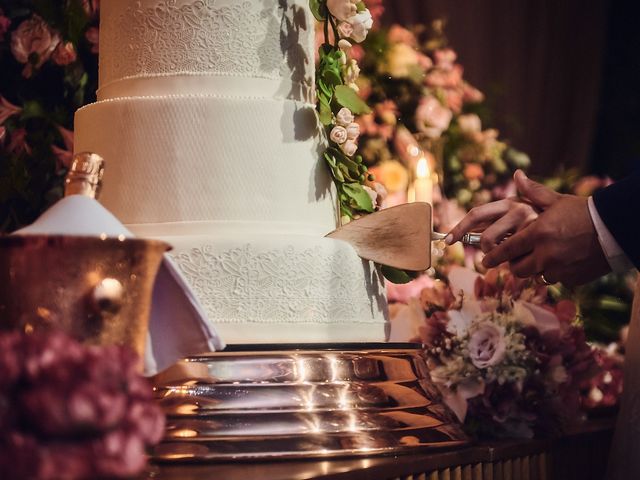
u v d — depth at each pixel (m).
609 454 1.71
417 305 1.78
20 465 0.58
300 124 1.40
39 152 1.83
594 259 1.50
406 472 1.13
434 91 2.39
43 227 0.88
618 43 4.54
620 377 2.03
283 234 1.33
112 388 0.63
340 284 1.37
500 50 4.19
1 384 0.61
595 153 4.54
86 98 1.89
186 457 1.09
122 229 0.91
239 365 1.19
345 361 1.25
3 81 1.83
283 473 1.01
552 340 1.59
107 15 1.47
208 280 1.28
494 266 1.57
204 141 1.34
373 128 2.26
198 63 1.38
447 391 1.53
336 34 1.49
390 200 2.14
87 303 0.82
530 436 1.54
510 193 2.51
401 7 3.80
